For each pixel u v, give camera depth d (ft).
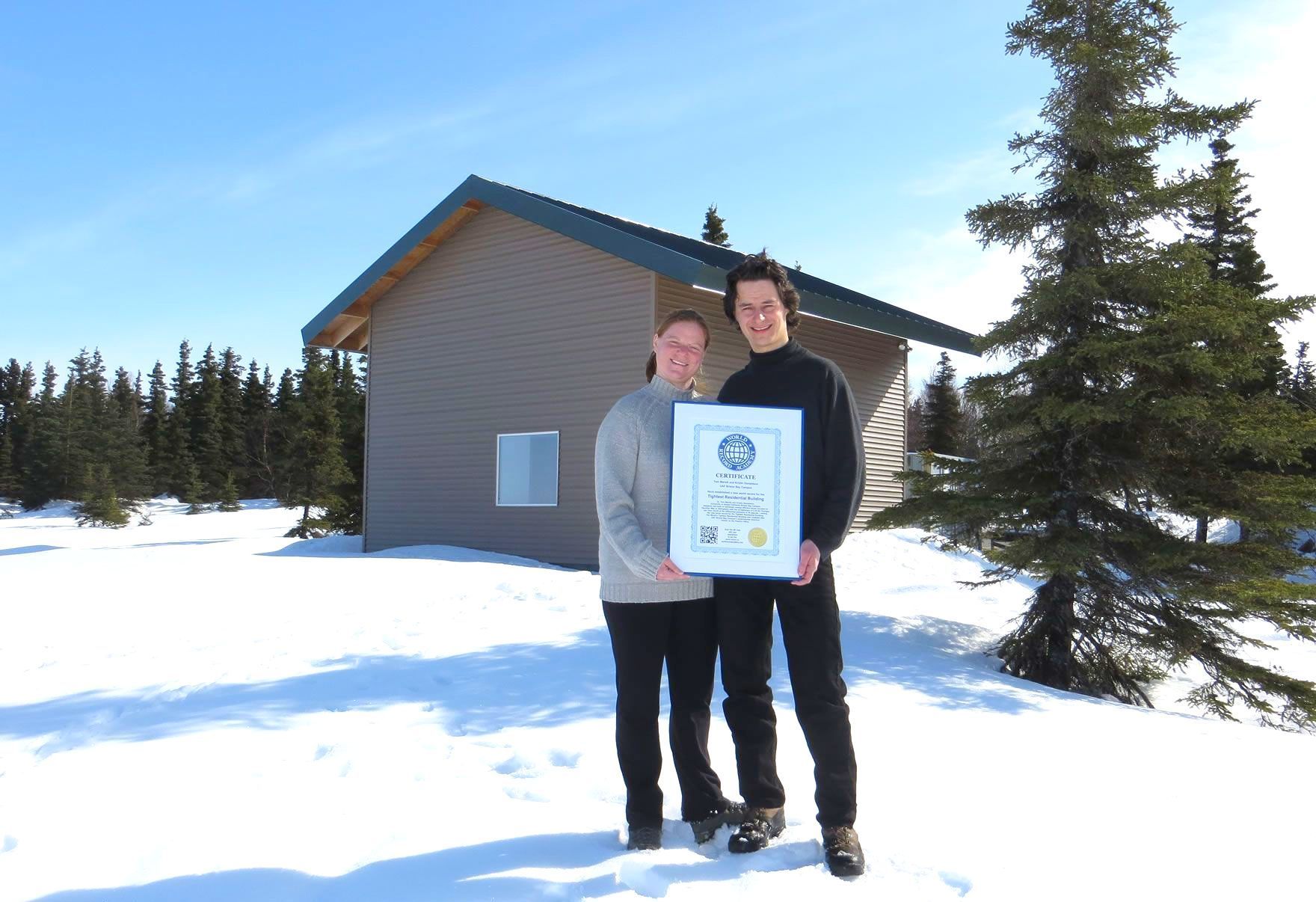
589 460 42.45
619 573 9.69
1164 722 17.34
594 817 10.50
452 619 24.86
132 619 25.40
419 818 10.43
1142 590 25.91
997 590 38.73
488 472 46.37
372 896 8.29
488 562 38.81
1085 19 25.93
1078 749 14.58
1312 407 42.27
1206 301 25.16
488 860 9.10
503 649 20.77
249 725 15.01
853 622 26.27
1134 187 25.41
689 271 36.73
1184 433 25.22
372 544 51.13
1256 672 24.45
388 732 14.49
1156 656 26.66
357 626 24.13
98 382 243.40
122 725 15.16
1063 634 25.75
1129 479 25.07
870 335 53.78
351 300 50.34
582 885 8.43
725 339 44.21
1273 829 10.83
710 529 9.14
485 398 46.78
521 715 15.52
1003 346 26.43
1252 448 24.30
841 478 9.44
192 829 10.16
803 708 9.43
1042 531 26.02
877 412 54.13
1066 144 26.18
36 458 178.29
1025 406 25.41
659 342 10.21
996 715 16.98
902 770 12.84
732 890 8.31
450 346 48.44
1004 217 26.37
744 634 9.74
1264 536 26.21
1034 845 9.87
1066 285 24.73
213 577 32.81
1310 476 25.76
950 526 27.27
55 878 8.93
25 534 100.17
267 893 8.48
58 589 30.32
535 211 42.19
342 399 148.46
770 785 9.71
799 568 9.02
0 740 14.67
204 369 195.00
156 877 8.90
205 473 183.62
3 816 10.74
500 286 46.47
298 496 126.21
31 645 22.24
